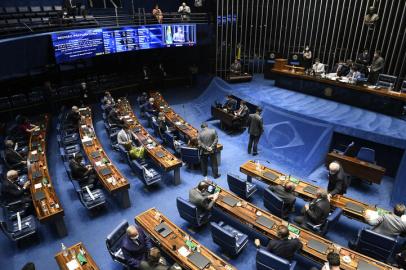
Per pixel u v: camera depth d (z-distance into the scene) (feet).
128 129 39.68
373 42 55.77
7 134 41.93
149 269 18.45
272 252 20.10
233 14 63.36
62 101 55.42
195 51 72.18
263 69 66.80
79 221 28.32
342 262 19.70
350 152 33.19
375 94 40.68
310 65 55.01
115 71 66.49
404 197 29.14
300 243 20.21
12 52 37.70
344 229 26.78
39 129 40.93
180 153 37.63
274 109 43.09
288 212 26.05
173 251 20.88
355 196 31.04
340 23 58.49
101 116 53.01
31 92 52.24
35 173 30.30
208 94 57.31
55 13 51.93
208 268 19.71
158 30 56.13
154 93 56.39
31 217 26.12
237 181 27.78
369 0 53.93
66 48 44.91
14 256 24.63
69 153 37.42
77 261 20.18
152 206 30.12
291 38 65.46
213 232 22.57
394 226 21.49
